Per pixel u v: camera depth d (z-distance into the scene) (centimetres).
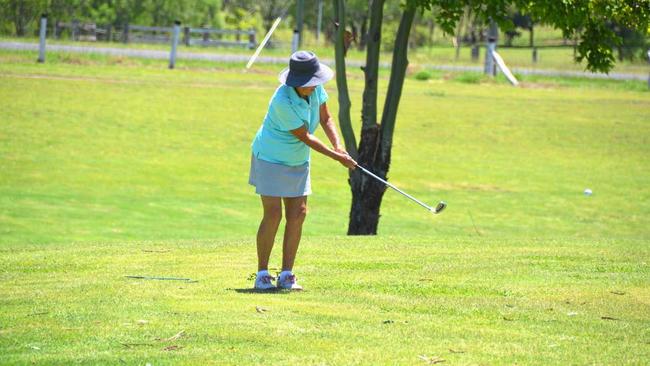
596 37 3831
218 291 1997
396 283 2114
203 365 1432
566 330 1677
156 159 6206
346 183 5934
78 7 15350
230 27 17062
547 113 8938
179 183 5622
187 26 15538
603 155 7162
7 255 2612
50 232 4266
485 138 7619
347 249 2709
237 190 5562
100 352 1501
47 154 6072
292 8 17450
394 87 3988
